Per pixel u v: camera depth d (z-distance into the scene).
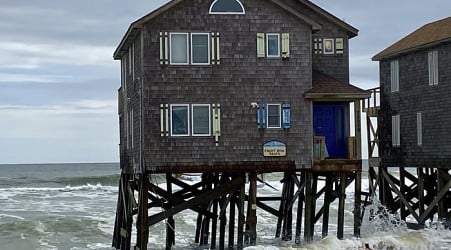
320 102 29.27
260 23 26.94
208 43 26.56
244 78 26.73
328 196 29.78
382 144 37.97
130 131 30.03
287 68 27.08
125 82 32.06
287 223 31.83
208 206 31.89
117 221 32.41
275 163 26.91
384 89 37.81
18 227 41.59
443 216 32.66
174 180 29.94
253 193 26.92
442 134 32.72
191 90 26.39
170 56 26.31
